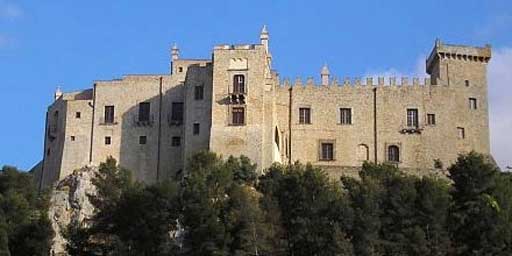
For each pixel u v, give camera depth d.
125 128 168.50
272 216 128.12
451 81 171.75
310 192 131.00
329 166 165.88
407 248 125.38
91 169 163.25
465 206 131.00
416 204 131.12
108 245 126.62
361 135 168.00
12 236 127.75
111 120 169.25
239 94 159.50
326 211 127.62
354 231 126.00
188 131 162.25
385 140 167.88
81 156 167.88
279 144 166.00
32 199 142.25
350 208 127.38
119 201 129.62
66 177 165.88
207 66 164.50
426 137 168.38
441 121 169.38
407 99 169.75
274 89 165.12
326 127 168.12
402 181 136.38
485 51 173.62
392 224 129.50
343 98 169.25
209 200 128.00
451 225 129.38
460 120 170.12
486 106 171.50
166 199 129.38
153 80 170.50
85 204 157.75
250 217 124.69
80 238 128.62
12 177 144.25
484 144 169.88
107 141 168.38
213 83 161.12
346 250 122.88
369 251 123.94
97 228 128.88
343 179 141.38
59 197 158.75
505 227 127.38
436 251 125.88
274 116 162.00
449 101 170.25
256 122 159.12
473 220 128.12
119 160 167.12
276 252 124.44
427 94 170.12
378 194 132.75
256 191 140.25
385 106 169.12
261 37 167.25
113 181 135.75
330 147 167.38
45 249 128.12
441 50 172.50
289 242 125.44
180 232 131.50
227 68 161.50
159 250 125.69
